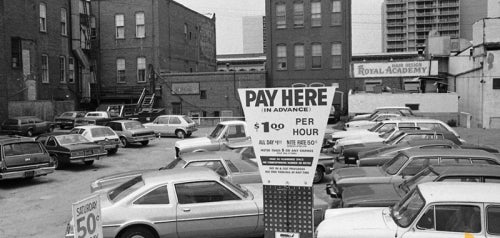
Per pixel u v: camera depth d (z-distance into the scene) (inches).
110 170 764.6
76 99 1814.7
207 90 1765.5
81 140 798.5
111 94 1913.1
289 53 1743.4
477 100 1416.1
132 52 1893.5
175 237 319.9
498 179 325.7
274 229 217.3
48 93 1628.9
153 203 319.3
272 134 215.9
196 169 359.3
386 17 6427.2
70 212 487.5
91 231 211.2
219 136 717.3
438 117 1461.6
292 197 214.8
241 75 1739.7
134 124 1101.1
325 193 530.9
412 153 424.8
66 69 1750.7
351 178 418.6
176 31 2041.1
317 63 1724.9
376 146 619.2
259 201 336.8
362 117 1171.9
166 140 1231.5
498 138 1008.9
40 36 1589.6
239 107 1745.8
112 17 1910.7
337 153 717.3
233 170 438.6
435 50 1708.9
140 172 482.9
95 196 215.5
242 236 332.5
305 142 211.5
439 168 360.8
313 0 1715.1
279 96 213.5
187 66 2169.0
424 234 238.7
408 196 271.9
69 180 678.5
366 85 1712.6
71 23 1790.1
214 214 323.9
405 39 6314.0
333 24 1705.2
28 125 1334.9
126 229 312.8
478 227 234.5
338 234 251.4
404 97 1482.5
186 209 320.8
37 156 638.5
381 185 390.9
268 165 217.3
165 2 1929.1
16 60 1460.4
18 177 619.2
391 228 247.9
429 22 6225.4
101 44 1924.2
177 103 1797.5
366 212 282.4
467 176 329.1
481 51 1391.5
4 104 1381.6
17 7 1470.2
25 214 481.7
